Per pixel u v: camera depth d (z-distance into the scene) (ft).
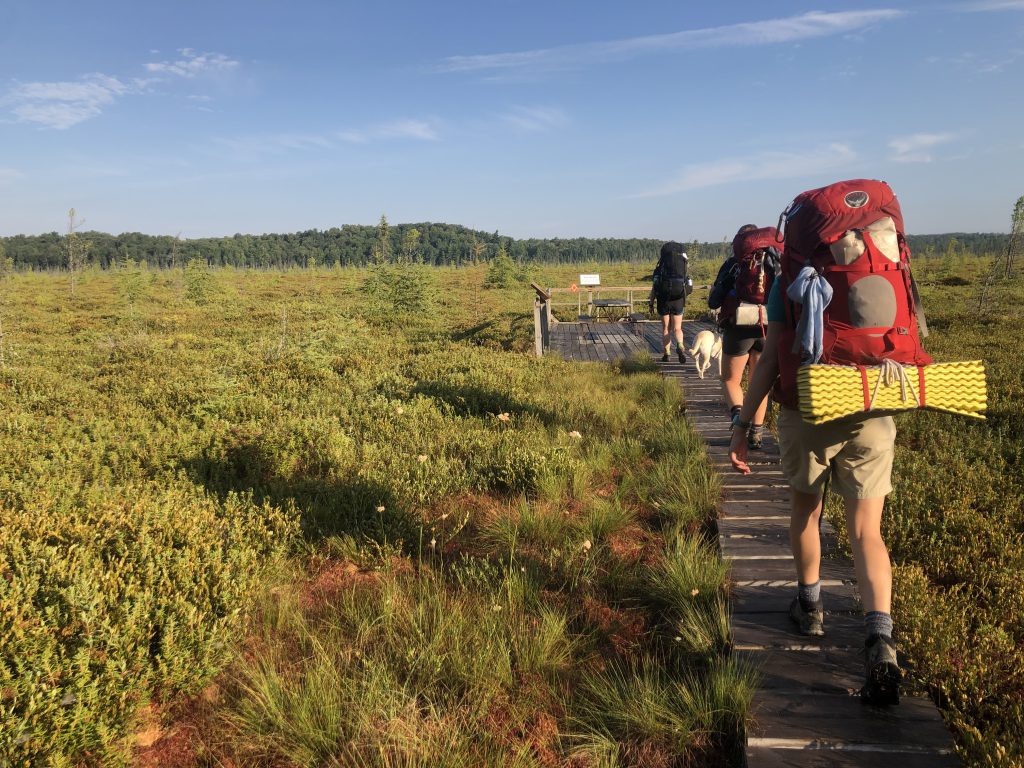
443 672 9.39
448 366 33.86
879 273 7.54
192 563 11.39
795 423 8.39
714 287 18.03
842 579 11.92
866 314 7.47
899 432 22.02
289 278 164.66
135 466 18.60
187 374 34.50
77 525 12.48
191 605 9.92
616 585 12.16
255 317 69.92
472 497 16.51
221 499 16.26
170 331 59.00
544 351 39.86
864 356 7.50
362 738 8.07
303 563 13.23
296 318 67.72
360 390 29.14
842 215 7.73
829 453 8.17
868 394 7.32
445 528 14.66
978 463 18.62
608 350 41.63
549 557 13.00
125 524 12.78
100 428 22.57
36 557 10.89
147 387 29.78
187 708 9.16
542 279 143.23
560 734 8.43
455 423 22.74
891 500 15.78
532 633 10.34
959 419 22.85
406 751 7.72
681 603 11.03
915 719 8.21
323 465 18.65
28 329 61.52
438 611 10.51
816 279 7.62
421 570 12.30
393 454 19.04
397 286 72.43
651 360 35.24
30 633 8.73
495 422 22.41
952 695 9.05
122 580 10.41
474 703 8.67
